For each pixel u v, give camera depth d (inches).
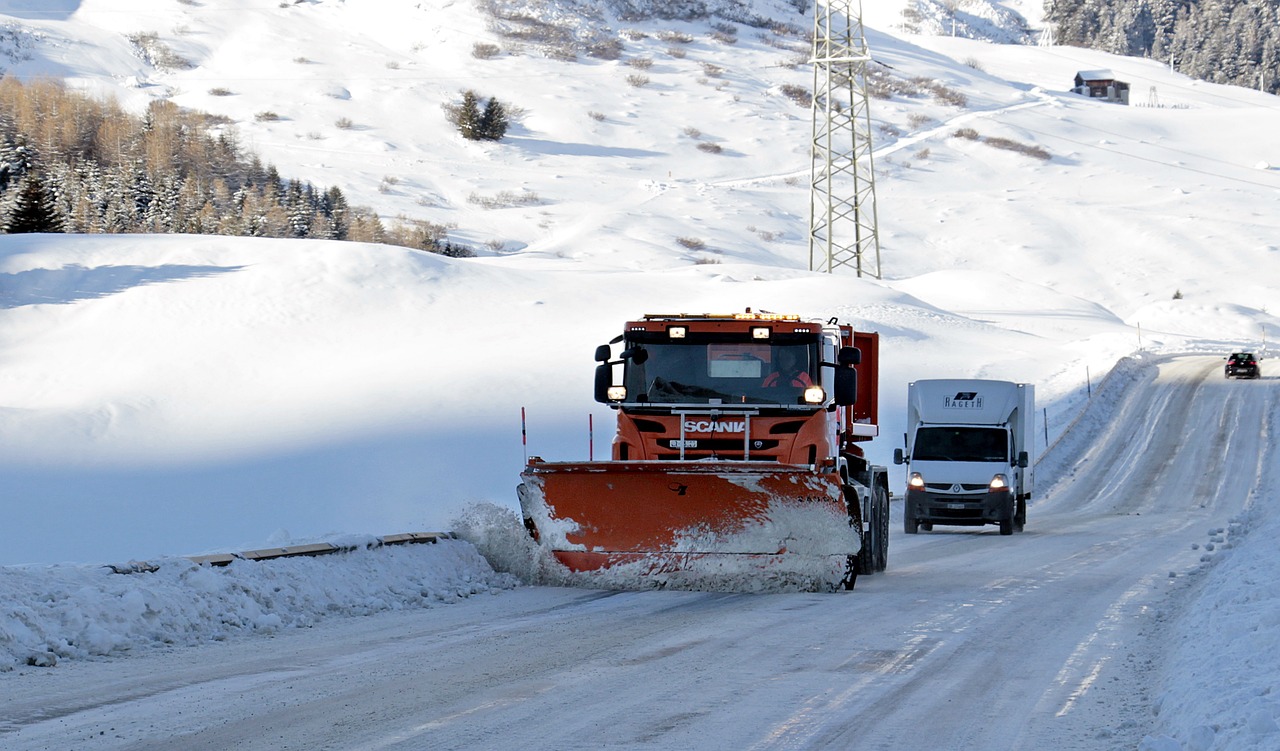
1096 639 762.8
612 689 583.5
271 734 483.8
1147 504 2593.5
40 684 576.7
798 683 604.4
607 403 1071.6
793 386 1046.4
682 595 953.5
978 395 2025.1
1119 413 3818.9
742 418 1045.8
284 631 756.0
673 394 1055.6
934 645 727.7
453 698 557.3
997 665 665.6
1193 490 2763.3
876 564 1194.6
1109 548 1544.0
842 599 945.5
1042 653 707.4
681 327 1064.2
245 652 677.9
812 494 957.8
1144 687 609.9
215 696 555.2
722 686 593.6
